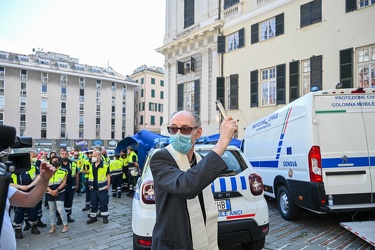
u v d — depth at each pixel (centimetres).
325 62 1229
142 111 5700
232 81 1616
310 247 432
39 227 621
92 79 5012
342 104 508
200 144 498
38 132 4428
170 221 158
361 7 1128
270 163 662
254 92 1515
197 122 180
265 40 1476
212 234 171
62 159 657
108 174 646
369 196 486
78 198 1012
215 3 1736
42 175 176
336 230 514
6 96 4216
